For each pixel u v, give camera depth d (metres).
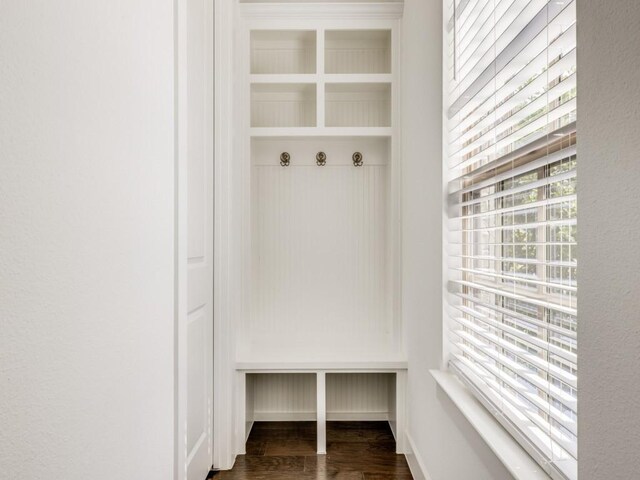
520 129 1.13
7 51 0.56
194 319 2.01
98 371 0.80
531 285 1.24
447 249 1.77
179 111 1.26
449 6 1.76
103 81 0.82
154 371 1.07
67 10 0.70
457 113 1.70
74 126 0.72
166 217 1.16
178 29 1.25
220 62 2.30
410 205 2.38
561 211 1.06
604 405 0.70
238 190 2.55
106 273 0.83
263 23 2.67
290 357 2.49
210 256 2.27
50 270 0.66
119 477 0.89
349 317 2.90
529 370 1.19
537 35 1.05
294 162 2.90
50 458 0.66
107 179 0.83
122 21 0.90
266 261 2.90
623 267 0.65
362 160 2.90
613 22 0.67
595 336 0.72
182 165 1.28
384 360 2.46
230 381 2.32
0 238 0.55
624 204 0.65
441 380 1.67
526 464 1.03
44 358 0.64
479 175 1.59
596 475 0.72
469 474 1.40
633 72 0.63
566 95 1.08
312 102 2.90
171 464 1.20
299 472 2.26
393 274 2.69
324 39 2.74
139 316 0.98
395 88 2.69
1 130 0.56
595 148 0.72
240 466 2.32
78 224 0.73
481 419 1.31
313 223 2.90
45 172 0.64
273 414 2.88
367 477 2.21
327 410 2.88
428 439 1.95
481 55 1.45
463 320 1.67
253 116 2.90
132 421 0.95
